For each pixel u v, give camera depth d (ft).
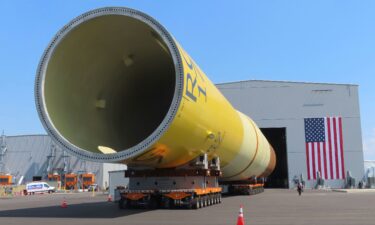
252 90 194.08
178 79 47.96
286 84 192.95
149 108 66.49
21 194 192.24
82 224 44.60
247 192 118.93
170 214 55.21
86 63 53.83
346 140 188.24
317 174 184.96
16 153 261.65
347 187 183.11
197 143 57.52
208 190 67.67
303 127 189.98
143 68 60.29
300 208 69.46
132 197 61.31
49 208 72.84
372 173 199.41
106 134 57.11
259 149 105.19
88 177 239.50
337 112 189.88
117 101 61.36
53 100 50.34
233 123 75.10
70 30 48.67
